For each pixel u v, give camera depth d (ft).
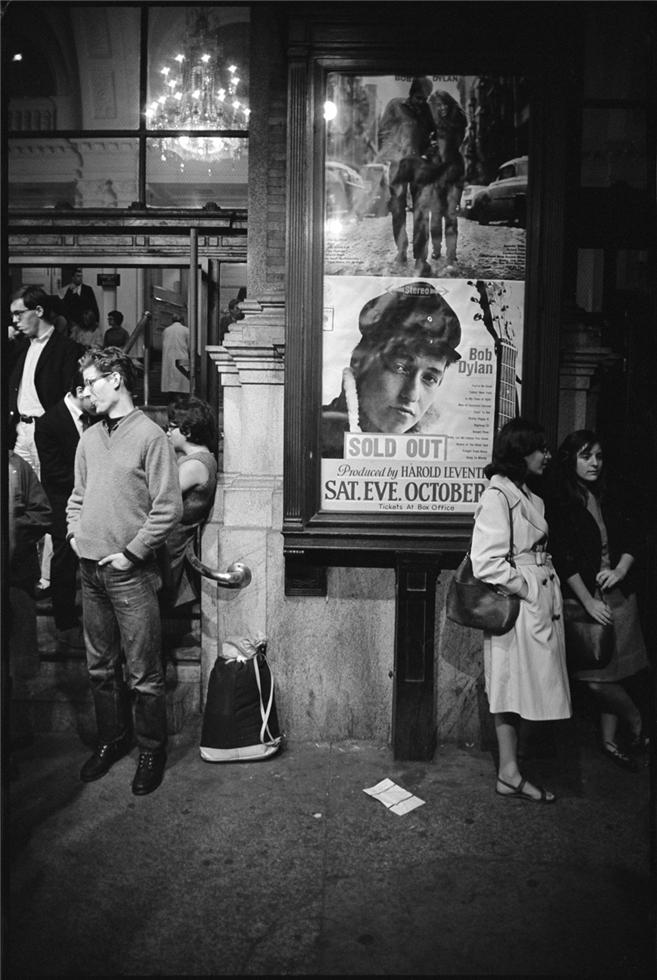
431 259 12.09
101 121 17.04
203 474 12.91
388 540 12.24
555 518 11.98
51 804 11.04
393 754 12.56
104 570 11.10
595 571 11.96
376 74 11.85
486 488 11.08
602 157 15.75
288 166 11.87
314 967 7.94
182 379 20.63
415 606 12.26
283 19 12.39
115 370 11.04
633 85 15.37
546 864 9.75
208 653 13.28
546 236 11.91
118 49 18.26
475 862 9.78
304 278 12.03
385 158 11.96
